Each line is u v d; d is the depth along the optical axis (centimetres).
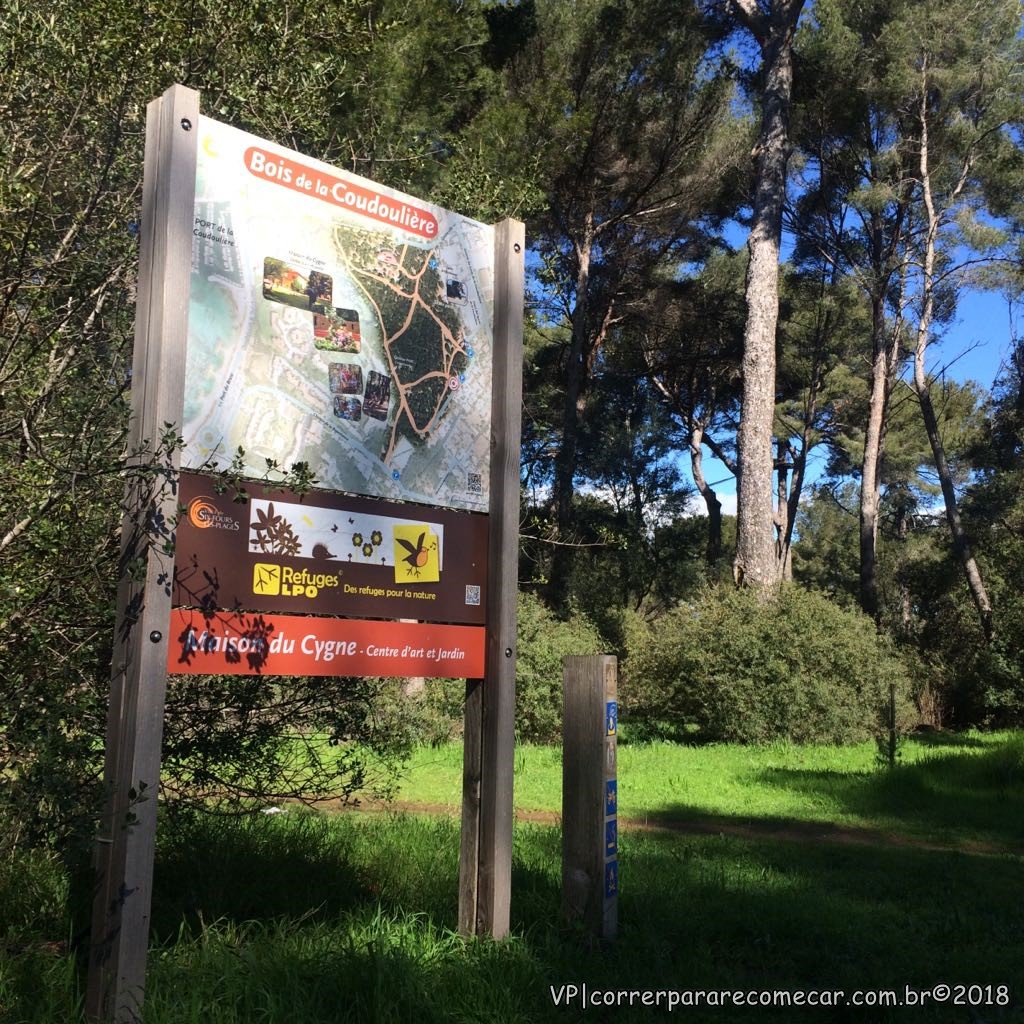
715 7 2458
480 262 501
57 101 553
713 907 556
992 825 997
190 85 575
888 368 3709
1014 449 3378
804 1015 415
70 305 501
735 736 1777
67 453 460
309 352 423
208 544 383
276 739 588
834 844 867
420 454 462
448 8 1341
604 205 2638
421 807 926
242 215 404
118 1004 328
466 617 473
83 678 461
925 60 2750
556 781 1169
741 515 2097
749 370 2131
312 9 601
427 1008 364
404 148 783
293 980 371
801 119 2939
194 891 492
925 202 2889
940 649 2723
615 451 3628
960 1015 419
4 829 380
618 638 2592
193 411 382
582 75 2302
